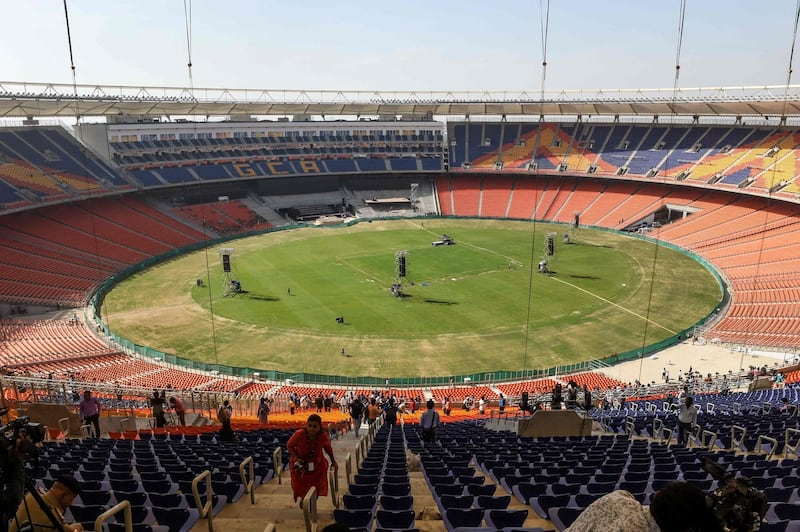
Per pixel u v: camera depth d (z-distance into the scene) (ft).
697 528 12.76
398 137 384.47
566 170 345.51
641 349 162.81
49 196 253.85
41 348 157.79
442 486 38.86
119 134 303.68
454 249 270.26
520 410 113.80
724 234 258.57
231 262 251.19
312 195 362.12
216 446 57.57
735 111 280.10
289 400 129.59
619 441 66.74
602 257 252.42
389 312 191.83
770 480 38.55
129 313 193.26
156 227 283.59
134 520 31.68
